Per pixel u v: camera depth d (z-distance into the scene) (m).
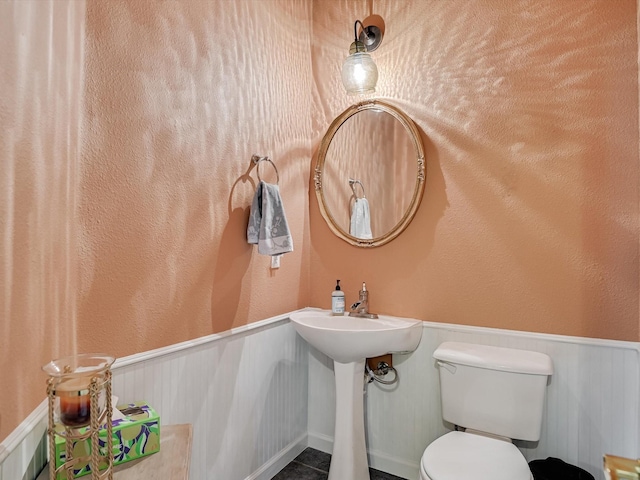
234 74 1.88
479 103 1.96
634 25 1.64
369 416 2.24
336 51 2.39
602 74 1.70
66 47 1.13
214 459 1.78
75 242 1.22
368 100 2.26
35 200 0.97
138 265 1.45
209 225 1.75
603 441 1.69
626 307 1.66
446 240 2.05
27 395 0.94
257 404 2.05
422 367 2.09
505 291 1.90
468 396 1.75
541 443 1.80
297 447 2.37
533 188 1.84
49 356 1.05
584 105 1.73
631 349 1.64
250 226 1.92
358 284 2.31
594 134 1.71
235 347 1.90
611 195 1.68
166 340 1.56
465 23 2.00
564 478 1.58
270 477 2.13
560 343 1.77
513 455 1.50
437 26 2.07
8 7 0.84
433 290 2.08
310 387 2.47
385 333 1.87
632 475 0.72
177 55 1.59
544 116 1.81
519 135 1.87
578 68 1.74
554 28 1.79
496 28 1.92
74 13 1.18
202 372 1.72
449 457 1.48
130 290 1.42
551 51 1.80
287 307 2.30
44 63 1.00
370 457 2.24
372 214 2.25
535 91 1.83
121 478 1.04
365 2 2.29
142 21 1.45
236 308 1.91
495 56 1.92
